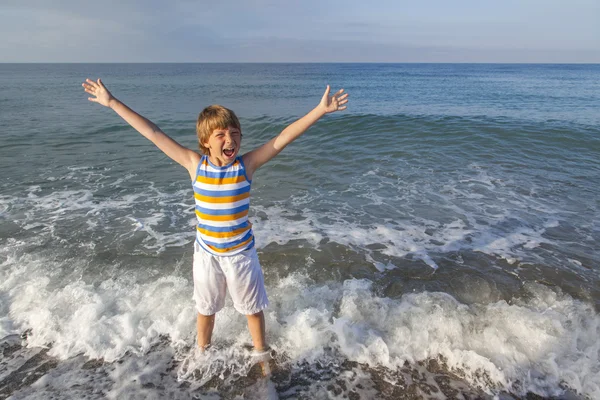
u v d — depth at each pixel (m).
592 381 2.54
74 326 3.06
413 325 3.04
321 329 3.01
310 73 90.62
